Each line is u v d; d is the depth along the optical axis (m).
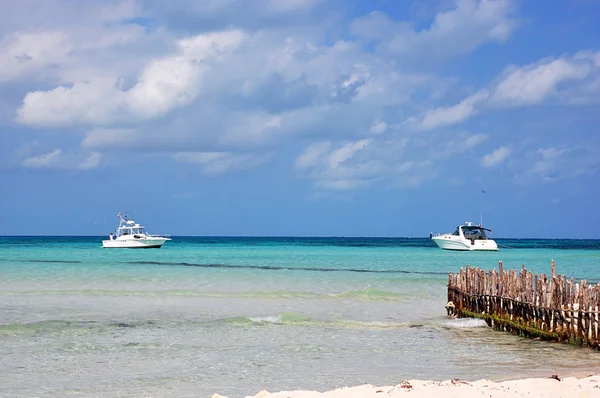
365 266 62.75
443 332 24.03
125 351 19.80
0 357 18.73
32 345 20.53
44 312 27.78
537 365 18.08
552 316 21.92
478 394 13.30
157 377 16.50
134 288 38.22
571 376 16.41
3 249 97.88
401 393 13.41
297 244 161.62
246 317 26.72
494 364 18.28
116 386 15.52
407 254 92.62
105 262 63.72
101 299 32.59
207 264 62.91
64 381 16.02
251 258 75.62
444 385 14.27
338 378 16.48
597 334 20.20
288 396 13.28
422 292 38.12
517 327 23.47
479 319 26.11
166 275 47.94
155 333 22.98
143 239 98.69
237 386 15.61
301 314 28.52
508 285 24.22
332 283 43.41
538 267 62.81
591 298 20.42
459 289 28.06
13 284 39.78
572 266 65.19
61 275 46.47
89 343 20.97
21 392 14.92
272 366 17.89
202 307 30.27
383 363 18.41
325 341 21.89
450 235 103.94
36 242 154.00
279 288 39.75
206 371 17.22
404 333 23.75
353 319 27.41
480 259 79.25
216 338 22.20
